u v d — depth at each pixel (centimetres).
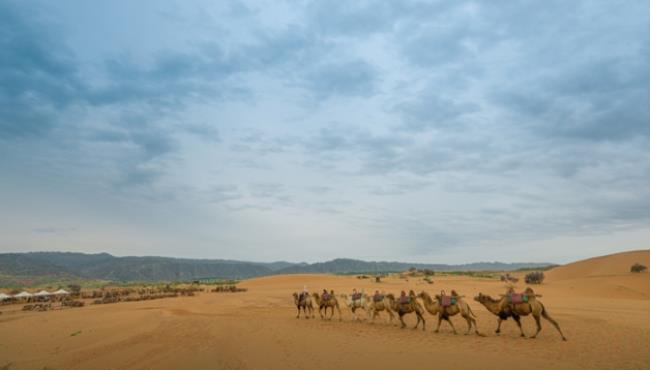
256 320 3316
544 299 5116
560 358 1620
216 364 1703
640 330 2364
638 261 9750
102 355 2045
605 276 8556
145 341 2403
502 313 2186
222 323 3145
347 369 1515
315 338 2259
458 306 2311
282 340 2225
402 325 2661
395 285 8350
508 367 1484
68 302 6366
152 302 6003
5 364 1939
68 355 2103
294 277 12419
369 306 3139
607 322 2764
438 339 2125
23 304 7094
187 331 2756
